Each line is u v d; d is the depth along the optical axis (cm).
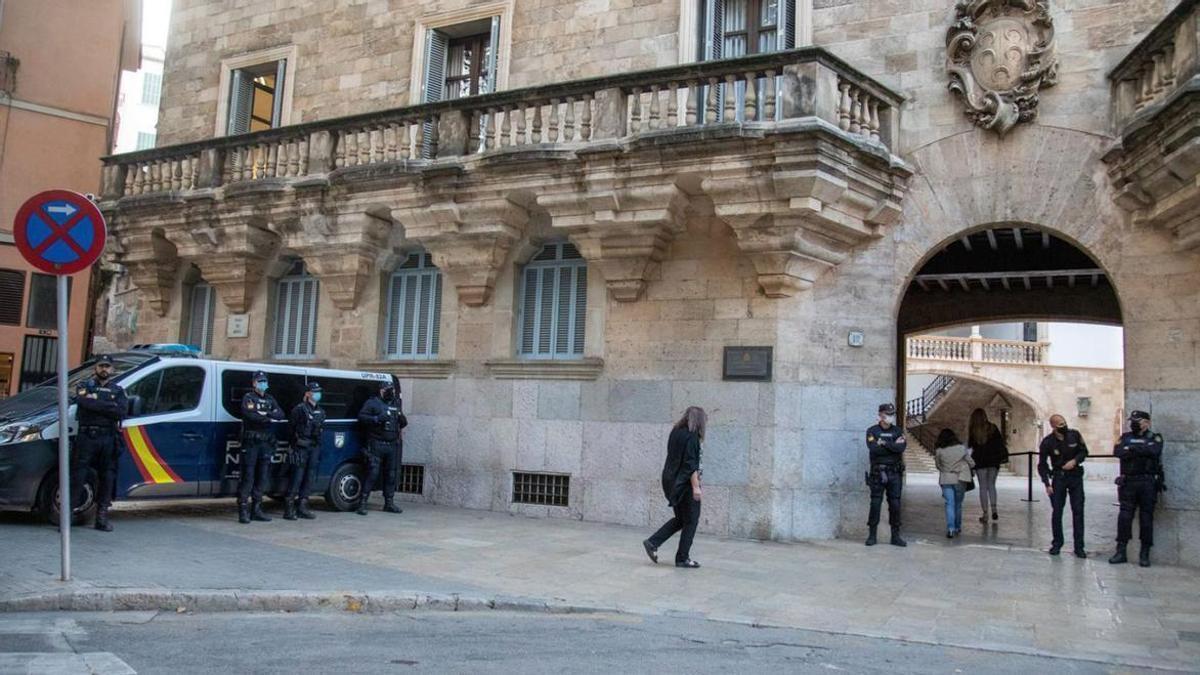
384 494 1313
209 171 1594
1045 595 881
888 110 1223
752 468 1200
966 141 1199
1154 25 1120
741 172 1125
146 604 730
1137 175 1059
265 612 743
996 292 1878
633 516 1269
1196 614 812
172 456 1109
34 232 752
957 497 1257
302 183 1458
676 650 664
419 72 1572
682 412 1252
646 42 1383
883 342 1227
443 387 1441
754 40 1339
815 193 1103
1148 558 1041
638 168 1177
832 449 1212
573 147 1215
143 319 1822
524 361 1365
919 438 3619
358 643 650
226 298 1662
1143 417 1047
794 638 714
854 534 1205
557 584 865
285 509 1192
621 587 864
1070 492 1121
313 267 1534
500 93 1297
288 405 1235
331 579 827
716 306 1248
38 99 1934
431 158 1369
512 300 1401
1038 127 1164
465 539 1095
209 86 1830
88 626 667
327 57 1686
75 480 1009
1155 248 1096
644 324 1295
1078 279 1767
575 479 1317
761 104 1180
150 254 1719
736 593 858
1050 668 648
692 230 1269
